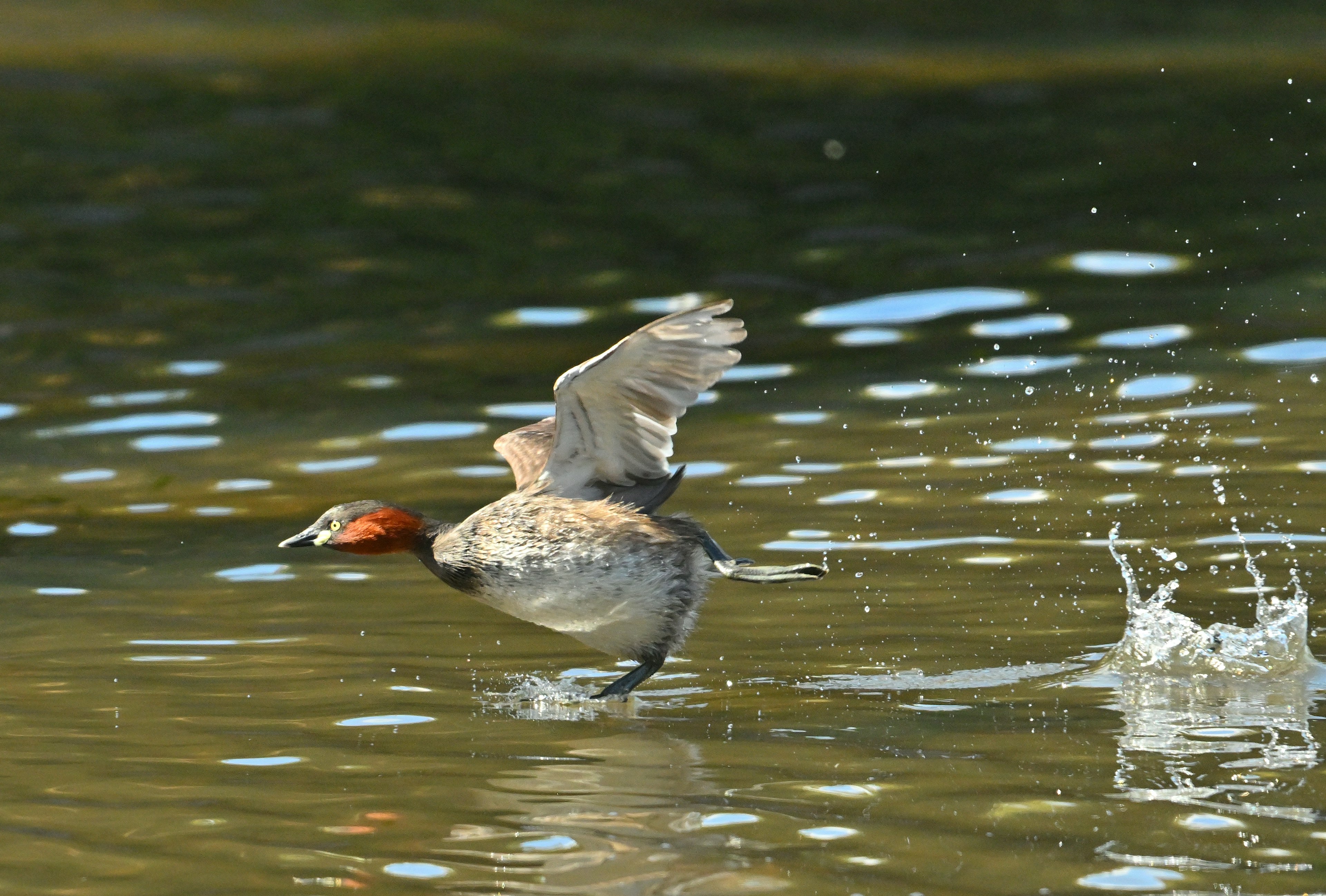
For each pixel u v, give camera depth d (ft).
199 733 27.32
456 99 96.94
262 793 24.40
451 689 30.01
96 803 24.03
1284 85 96.48
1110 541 36.09
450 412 50.93
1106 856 21.33
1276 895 20.04
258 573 37.63
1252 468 41.55
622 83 101.91
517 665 31.58
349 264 67.92
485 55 109.50
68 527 41.22
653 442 30.66
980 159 82.48
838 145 86.58
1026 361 53.11
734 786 24.43
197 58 106.52
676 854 21.74
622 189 78.89
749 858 21.53
